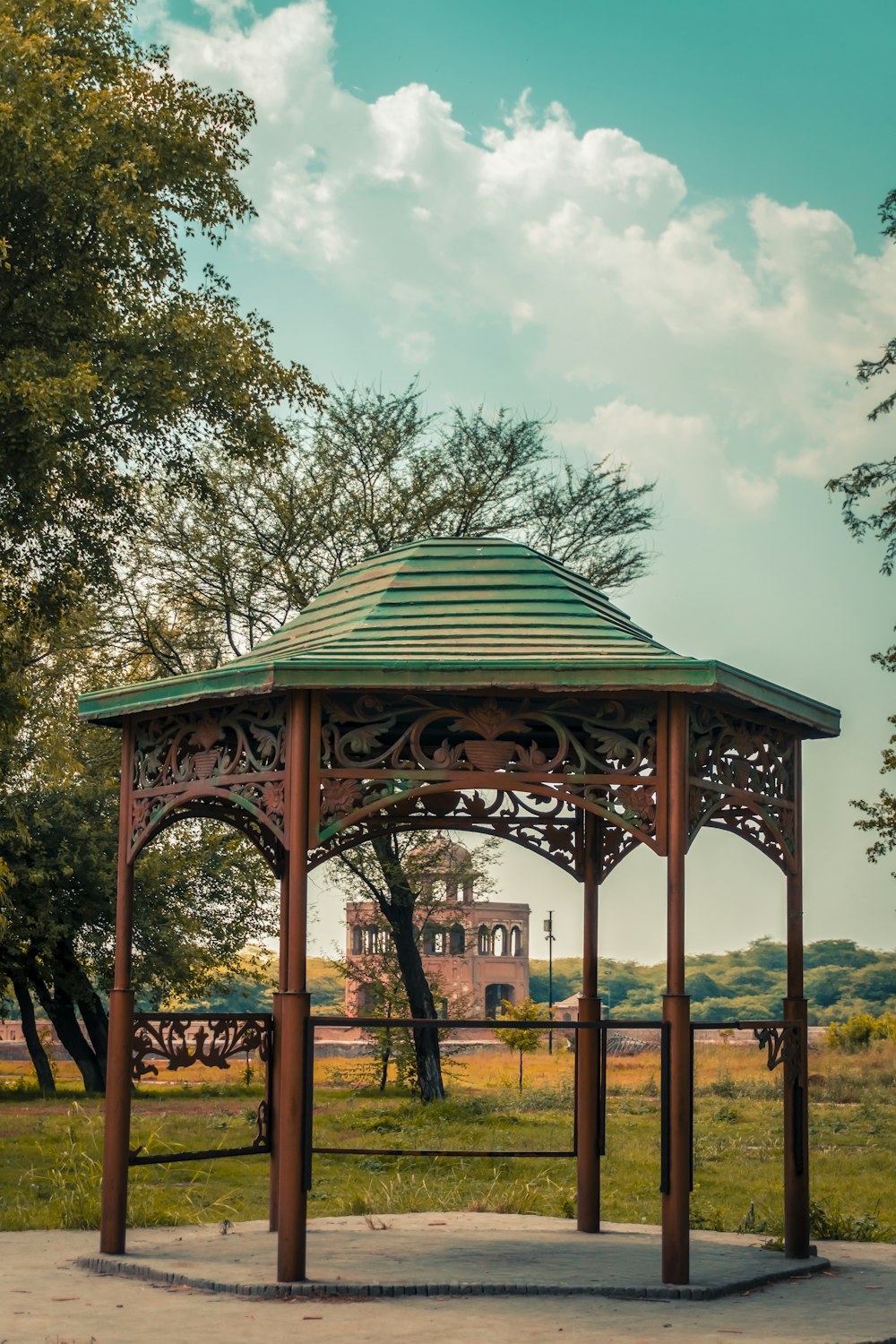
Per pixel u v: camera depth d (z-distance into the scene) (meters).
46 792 28.91
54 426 16.06
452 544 8.48
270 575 24.23
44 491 17.64
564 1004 69.12
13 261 17.14
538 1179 13.56
